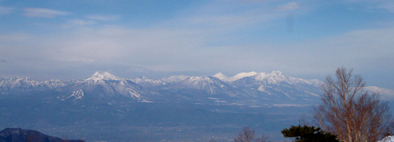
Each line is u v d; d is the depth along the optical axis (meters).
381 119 27.47
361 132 27.55
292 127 21.86
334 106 28.19
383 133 28.72
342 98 28.19
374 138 27.28
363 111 27.33
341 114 27.70
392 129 28.67
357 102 27.70
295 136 21.75
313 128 21.42
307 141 20.88
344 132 27.66
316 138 20.98
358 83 28.48
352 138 27.28
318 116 28.91
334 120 27.91
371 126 27.45
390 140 26.50
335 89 28.73
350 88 28.23
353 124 27.34
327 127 27.98
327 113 28.59
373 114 27.44
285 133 21.95
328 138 20.94
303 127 21.45
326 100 28.89
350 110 27.48
